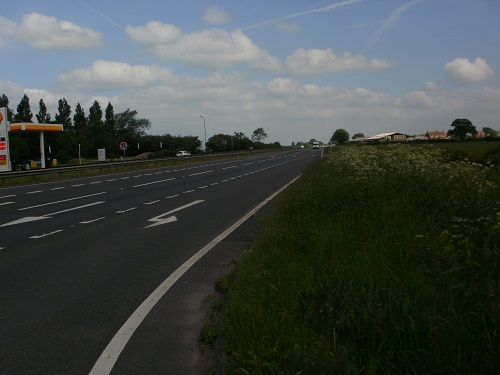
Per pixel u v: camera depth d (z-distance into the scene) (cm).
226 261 852
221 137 11056
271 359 396
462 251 550
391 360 376
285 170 3728
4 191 2355
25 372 438
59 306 619
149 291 681
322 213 984
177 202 1753
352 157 1781
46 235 1117
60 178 3228
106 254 912
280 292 541
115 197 1953
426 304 438
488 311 407
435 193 839
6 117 3506
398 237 683
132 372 438
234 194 2008
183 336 521
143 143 11725
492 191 774
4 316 584
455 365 347
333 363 374
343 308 463
